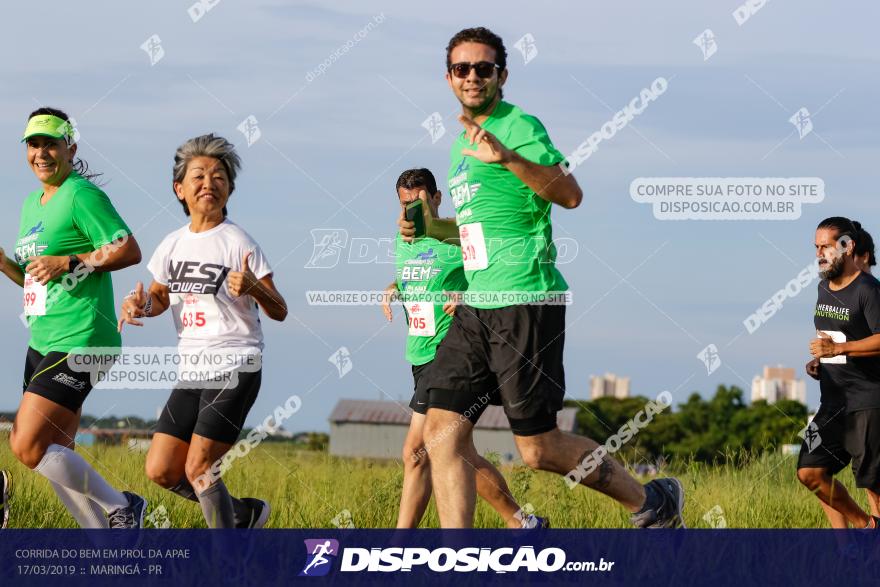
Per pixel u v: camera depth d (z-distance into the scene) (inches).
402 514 352.5
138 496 354.3
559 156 292.2
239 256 331.6
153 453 335.6
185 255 333.7
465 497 299.4
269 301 329.1
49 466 339.0
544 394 298.4
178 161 335.6
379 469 502.9
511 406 299.1
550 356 299.7
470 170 303.0
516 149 296.2
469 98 304.5
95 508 347.3
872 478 376.8
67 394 344.8
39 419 340.2
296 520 384.8
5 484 355.6
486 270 302.0
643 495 314.0
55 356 346.6
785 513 407.5
